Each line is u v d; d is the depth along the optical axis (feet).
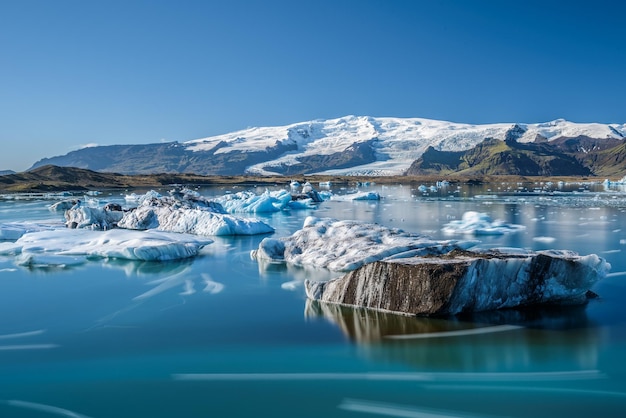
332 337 41.78
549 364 36.50
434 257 49.70
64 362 38.42
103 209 115.34
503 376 34.99
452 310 44.57
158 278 62.75
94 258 74.54
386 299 46.73
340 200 215.92
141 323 46.52
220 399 32.91
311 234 73.41
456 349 38.99
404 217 136.77
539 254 48.42
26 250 76.95
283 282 59.67
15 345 41.78
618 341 39.86
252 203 160.15
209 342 41.60
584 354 37.83
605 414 30.66
